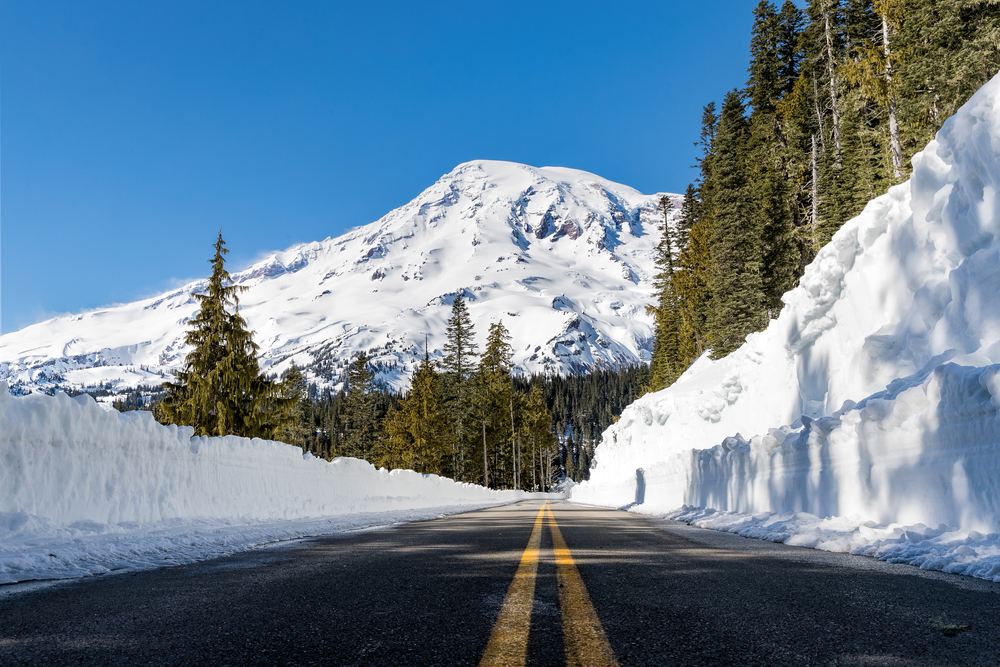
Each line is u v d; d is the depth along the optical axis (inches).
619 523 429.1
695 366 1523.1
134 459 262.8
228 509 344.8
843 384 562.6
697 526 401.1
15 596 130.1
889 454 235.6
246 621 100.0
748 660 73.6
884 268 500.4
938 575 149.9
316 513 474.3
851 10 1408.7
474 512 745.0
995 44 903.7
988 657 74.1
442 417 2284.7
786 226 1428.4
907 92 1024.9
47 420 217.8
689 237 2091.5
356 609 109.0
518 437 3129.9
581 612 103.5
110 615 106.7
